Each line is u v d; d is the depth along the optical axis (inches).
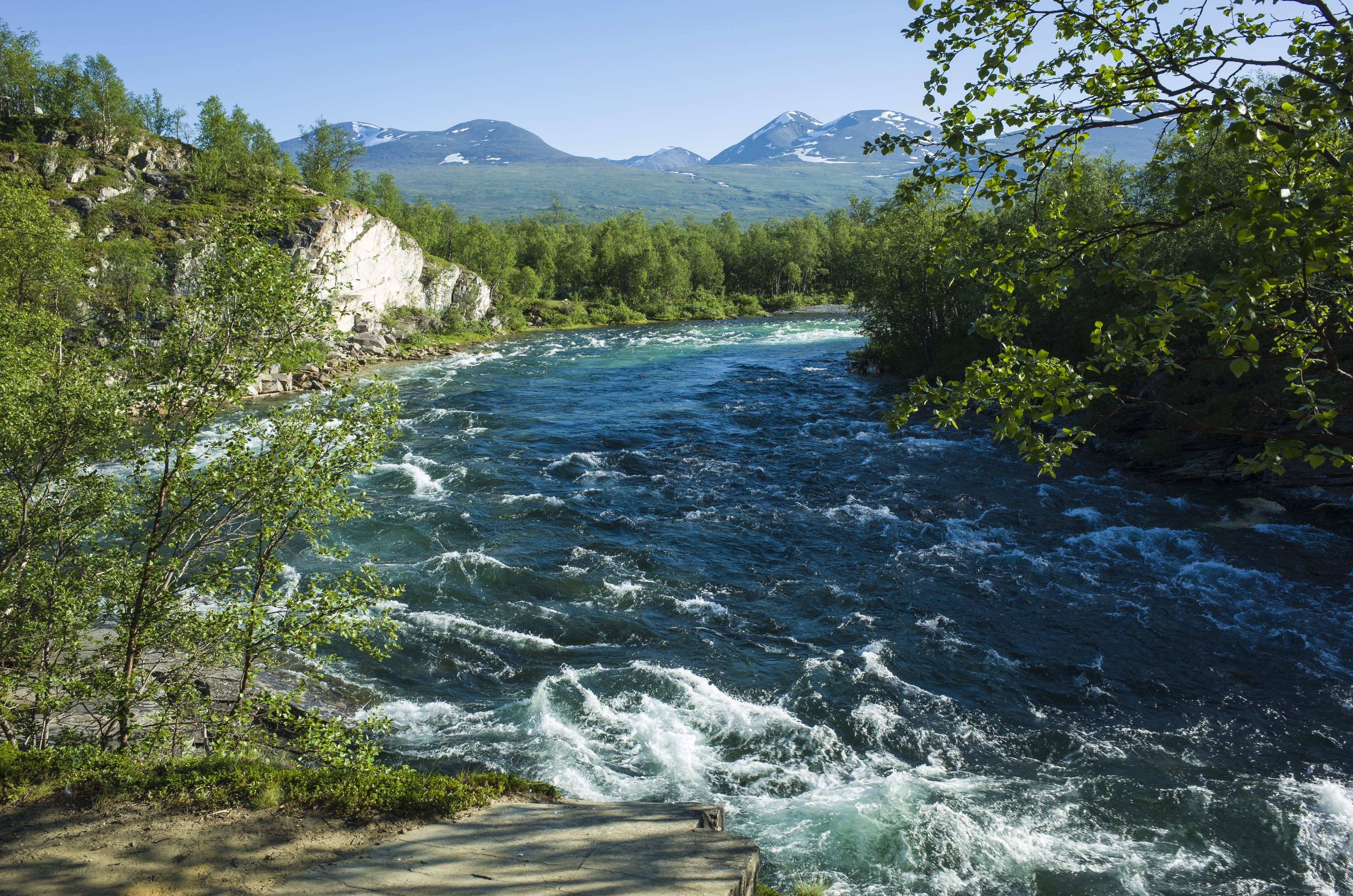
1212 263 1112.2
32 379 435.5
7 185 919.7
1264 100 227.3
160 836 303.3
